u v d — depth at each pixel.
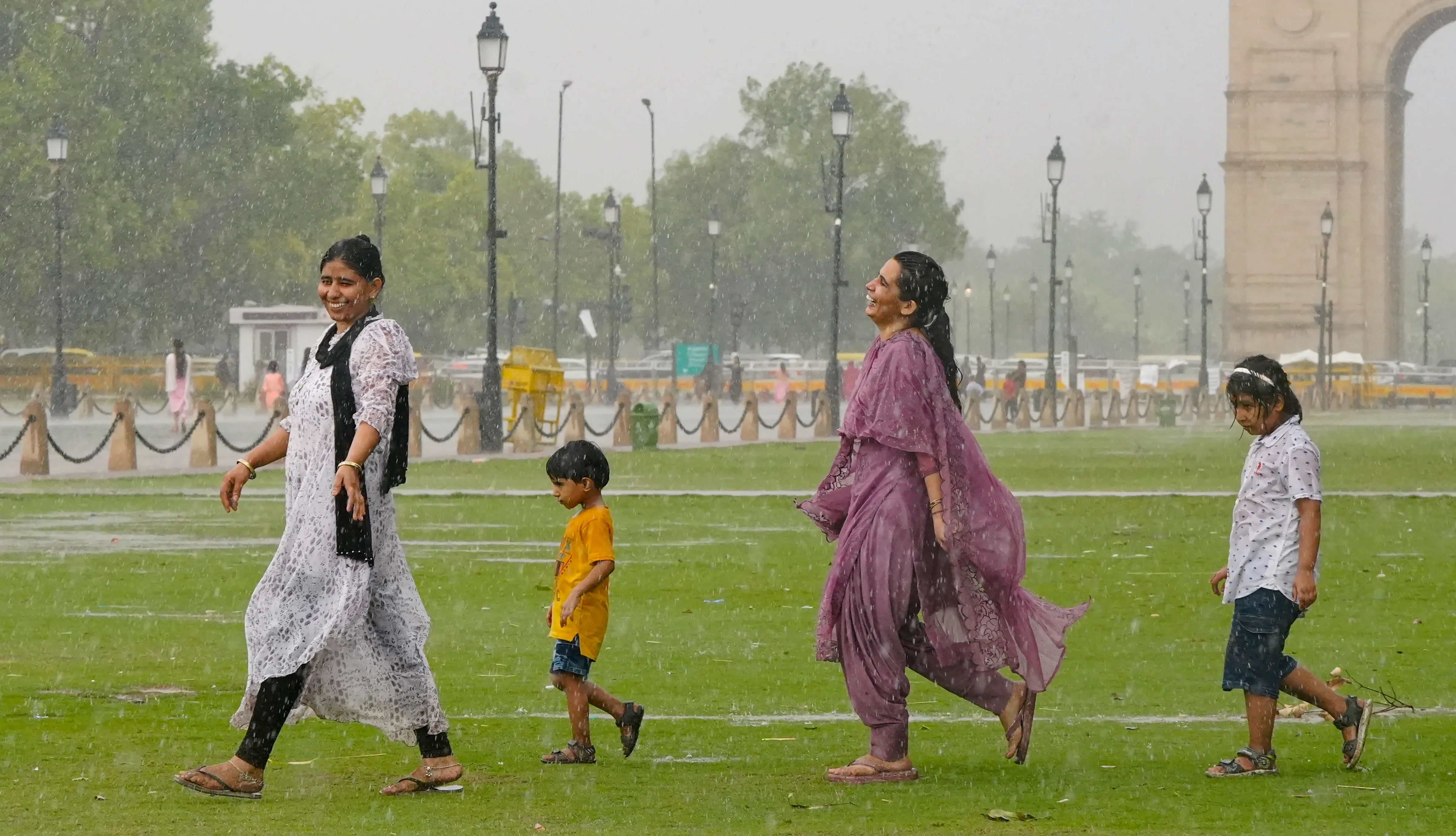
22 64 165.00
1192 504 52.53
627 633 27.00
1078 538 42.50
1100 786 16.39
